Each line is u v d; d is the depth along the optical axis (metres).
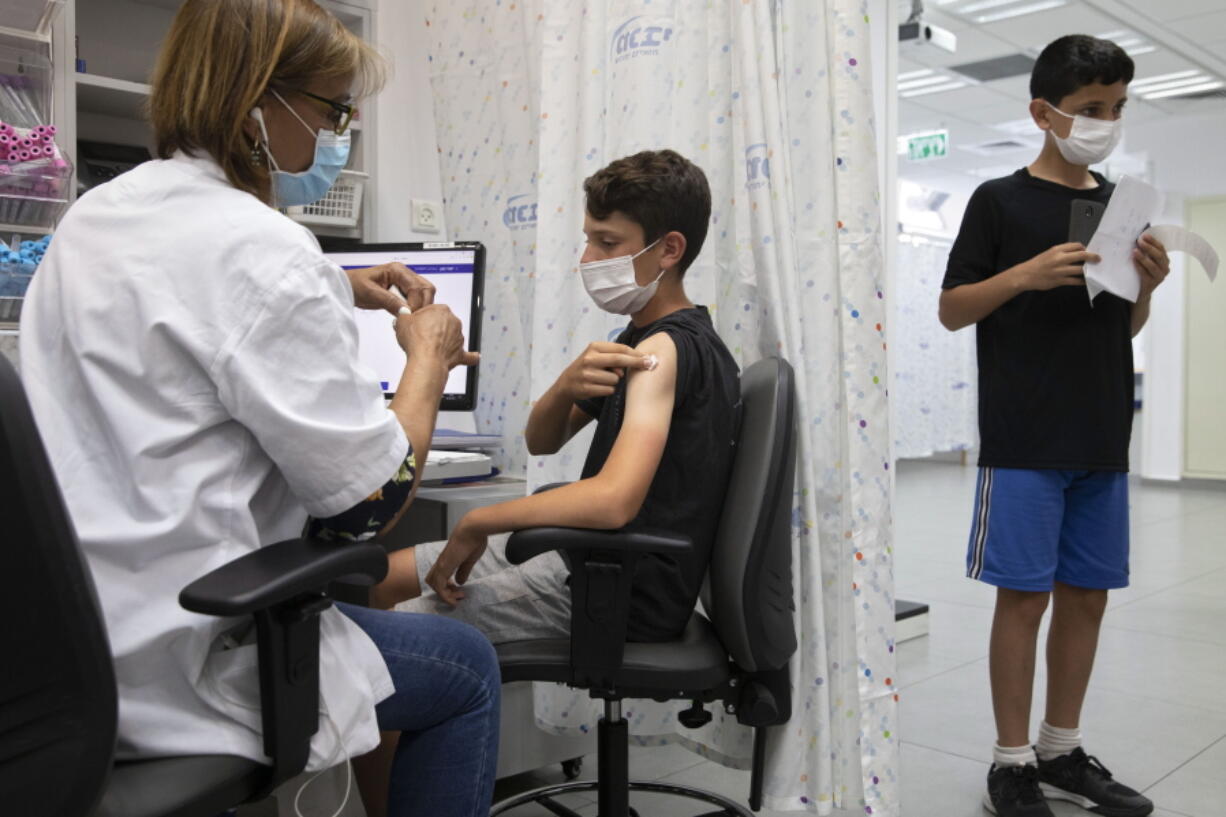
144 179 0.89
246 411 0.82
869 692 1.60
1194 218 7.55
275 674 0.83
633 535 1.18
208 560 0.83
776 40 1.63
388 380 1.98
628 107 1.77
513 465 2.19
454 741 1.06
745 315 1.63
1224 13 5.38
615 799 1.39
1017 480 1.84
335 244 2.09
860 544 1.60
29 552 0.66
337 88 0.98
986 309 1.86
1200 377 7.44
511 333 2.21
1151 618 3.37
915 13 4.61
